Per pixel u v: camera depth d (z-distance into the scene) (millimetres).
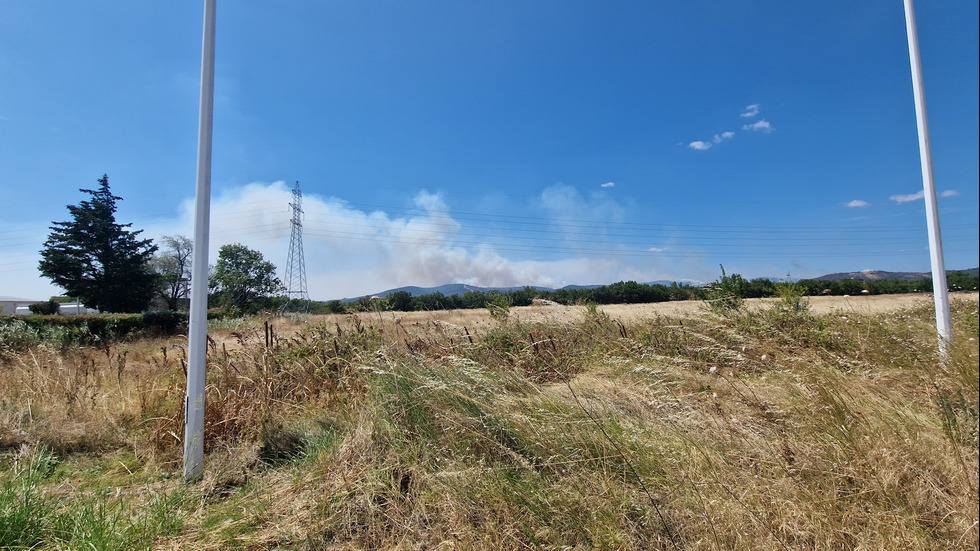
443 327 6453
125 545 2367
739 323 6184
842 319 7066
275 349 5848
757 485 2455
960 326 5625
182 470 3508
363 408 3803
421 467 2965
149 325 22625
